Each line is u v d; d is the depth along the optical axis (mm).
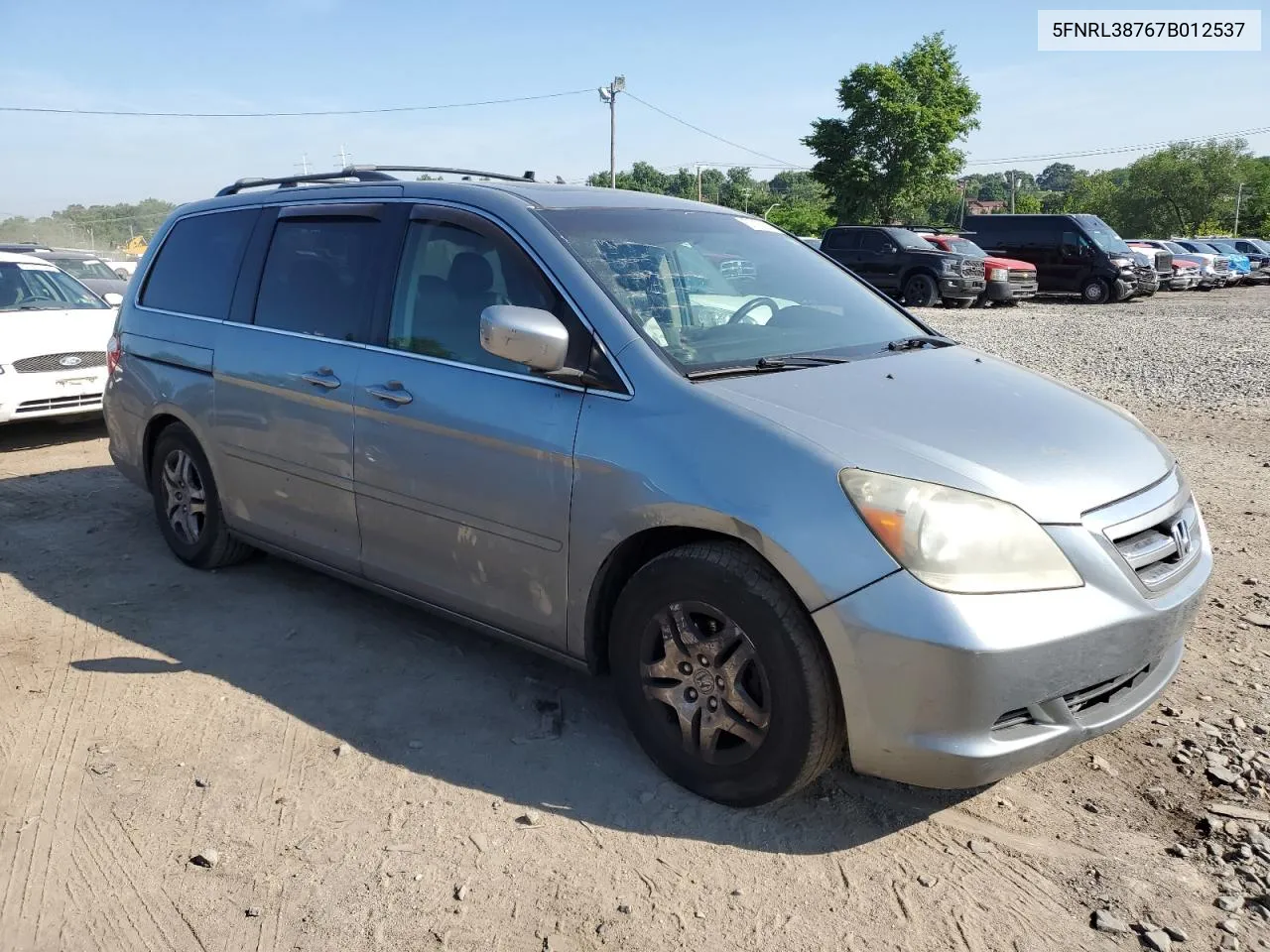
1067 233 25500
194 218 4969
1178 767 3195
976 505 2584
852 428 2818
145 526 5703
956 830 2891
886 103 49062
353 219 4059
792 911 2559
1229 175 77688
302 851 2783
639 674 3092
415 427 3547
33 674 3838
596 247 3469
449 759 3256
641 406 3016
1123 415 3496
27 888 2633
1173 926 2488
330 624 4336
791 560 2639
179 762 3227
